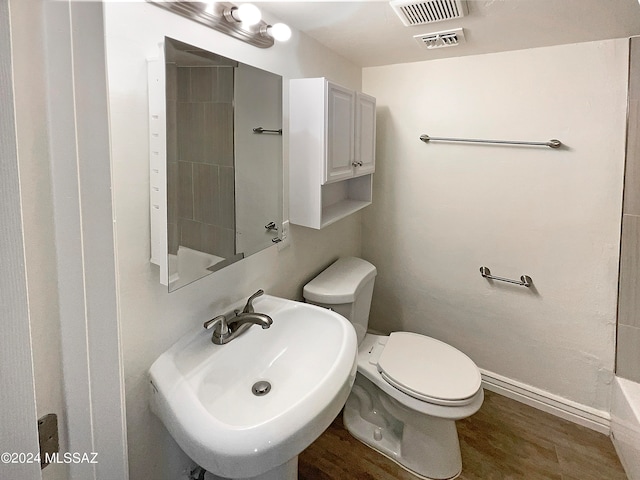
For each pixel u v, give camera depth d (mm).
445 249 2303
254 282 1612
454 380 1655
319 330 1461
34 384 433
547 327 2070
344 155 1820
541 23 1543
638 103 1699
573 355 2021
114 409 539
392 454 1792
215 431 936
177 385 1105
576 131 1848
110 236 498
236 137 1362
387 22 1562
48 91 443
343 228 2340
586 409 2016
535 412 2123
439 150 2217
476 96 2059
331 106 1653
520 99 1951
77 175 470
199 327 1357
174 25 1144
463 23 1554
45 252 465
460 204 2207
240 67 1350
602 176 1821
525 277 2068
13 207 385
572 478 1698
